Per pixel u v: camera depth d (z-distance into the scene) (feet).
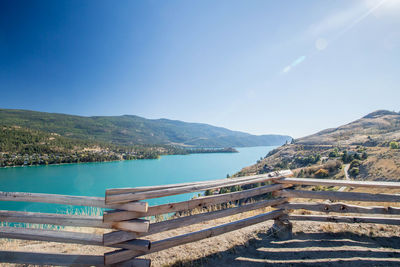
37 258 7.40
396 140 343.67
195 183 8.64
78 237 7.43
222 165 612.70
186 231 12.52
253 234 11.05
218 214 9.29
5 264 8.17
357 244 9.96
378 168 168.66
